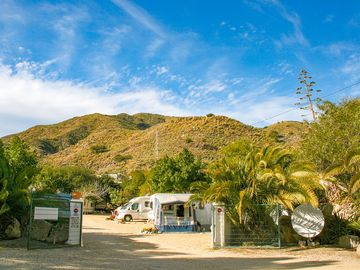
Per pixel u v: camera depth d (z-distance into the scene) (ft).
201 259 43.65
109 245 55.52
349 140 65.05
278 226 53.83
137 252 48.91
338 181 60.18
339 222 57.11
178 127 338.54
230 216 55.26
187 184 125.08
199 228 88.28
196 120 345.72
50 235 53.52
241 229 55.67
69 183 184.85
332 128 68.18
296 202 54.65
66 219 53.26
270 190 55.67
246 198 53.21
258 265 39.27
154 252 49.29
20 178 55.26
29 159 89.25
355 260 42.96
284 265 39.34
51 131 527.81
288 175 55.01
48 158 356.38
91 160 319.47
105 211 194.70
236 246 54.19
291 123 330.75
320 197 62.13
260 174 54.80
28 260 38.37
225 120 341.00
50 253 44.01
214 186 54.39
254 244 54.95
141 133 379.55
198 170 128.26
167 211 88.94
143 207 119.24
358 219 55.16
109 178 212.84
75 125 550.36
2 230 54.44
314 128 71.36
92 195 183.32
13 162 83.46
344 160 50.78
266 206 54.85
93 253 45.75
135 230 87.92
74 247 50.72
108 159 309.22
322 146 66.23
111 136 409.90
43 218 47.32
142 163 263.49
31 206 47.50
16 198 53.36
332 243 56.13
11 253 42.73
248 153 57.62
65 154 372.99
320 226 53.78
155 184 131.85
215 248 53.36
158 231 84.43
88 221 120.37
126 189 177.68
